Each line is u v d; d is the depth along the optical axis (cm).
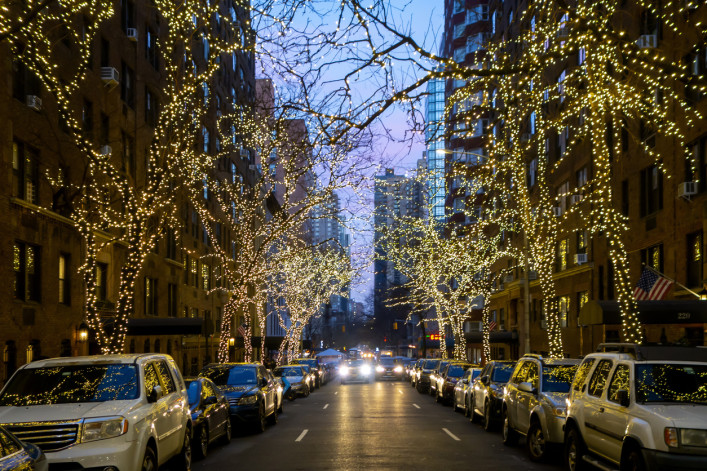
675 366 907
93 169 2052
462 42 5503
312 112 891
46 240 2177
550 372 1318
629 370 911
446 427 1825
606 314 1842
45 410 854
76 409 856
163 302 3462
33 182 2125
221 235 4875
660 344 1027
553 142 3509
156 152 1970
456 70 839
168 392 1074
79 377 951
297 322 5206
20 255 2053
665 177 2275
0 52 1906
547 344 3728
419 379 3534
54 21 2166
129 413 860
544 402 1224
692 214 2075
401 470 1151
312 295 5038
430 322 8838
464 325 5941
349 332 18312
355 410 2397
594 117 1380
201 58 3828
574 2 2292
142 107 3075
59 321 2256
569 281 3372
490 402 1691
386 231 4484
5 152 1922
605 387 971
